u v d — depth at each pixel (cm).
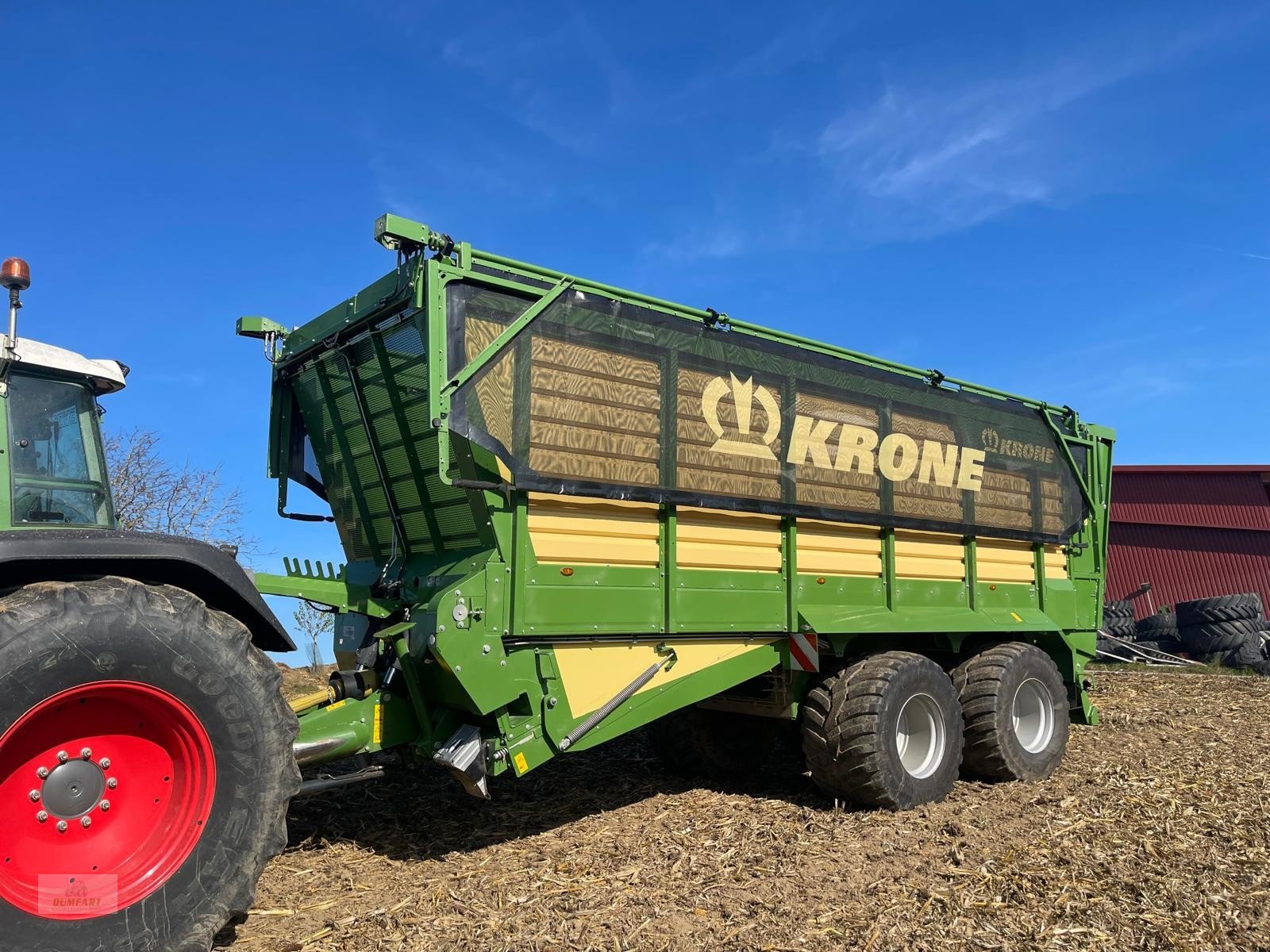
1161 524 2023
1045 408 719
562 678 437
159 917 284
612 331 456
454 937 335
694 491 482
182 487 1175
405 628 413
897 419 597
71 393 371
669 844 448
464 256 412
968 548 647
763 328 524
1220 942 337
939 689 559
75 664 277
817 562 552
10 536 295
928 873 407
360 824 478
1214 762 640
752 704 568
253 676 316
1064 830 476
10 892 265
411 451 454
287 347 517
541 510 433
